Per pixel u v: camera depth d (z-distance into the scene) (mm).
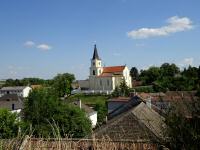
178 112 6309
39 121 39312
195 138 5980
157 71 114000
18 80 171875
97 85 129625
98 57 131750
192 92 6637
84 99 103188
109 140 8938
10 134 26797
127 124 16625
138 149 9461
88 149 9008
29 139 8453
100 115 64750
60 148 8195
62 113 36438
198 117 6129
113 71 130375
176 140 6172
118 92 96875
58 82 112625
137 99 31016
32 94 41688
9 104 67500
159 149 6582
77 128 33219
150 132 8195
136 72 181125
